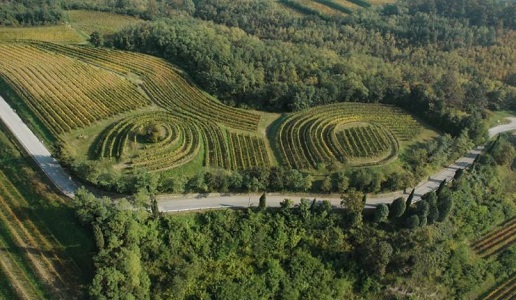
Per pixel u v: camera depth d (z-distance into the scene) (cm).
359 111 16525
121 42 17900
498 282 12650
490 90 18325
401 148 14725
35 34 18175
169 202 11056
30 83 14375
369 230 11681
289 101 16050
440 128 16388
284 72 17088
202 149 13212
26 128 12600
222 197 11550
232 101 15988
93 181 10662
